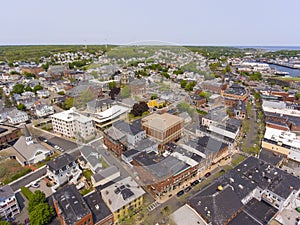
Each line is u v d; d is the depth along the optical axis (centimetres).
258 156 5534
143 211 3900
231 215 3456
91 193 3894
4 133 6469
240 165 4731
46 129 7288
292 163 5462
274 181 4172
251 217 3566
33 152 5462
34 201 3762
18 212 3925
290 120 7644
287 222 3703
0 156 5628
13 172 5109
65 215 3253
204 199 3666
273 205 3866
